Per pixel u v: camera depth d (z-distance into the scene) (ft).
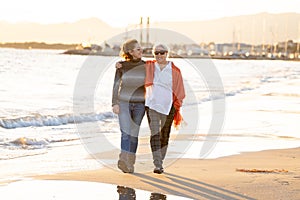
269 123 42.88
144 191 19.19
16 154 28.19
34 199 18.01
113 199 18.12
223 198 18.20
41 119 42.57
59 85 99.60
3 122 39.93
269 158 26.76
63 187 19.83
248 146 30.76
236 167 24.02
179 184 20.34
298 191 19.21
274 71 190.70
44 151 29.48
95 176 21.84
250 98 69.97
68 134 36.86
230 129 38.81
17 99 67.56
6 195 18.51
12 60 269.03
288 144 31.91
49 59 315.78
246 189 19.51
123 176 21.89
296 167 24.08
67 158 26.94
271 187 19.79
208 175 22.03
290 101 65.51
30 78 120.88
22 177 21.62
